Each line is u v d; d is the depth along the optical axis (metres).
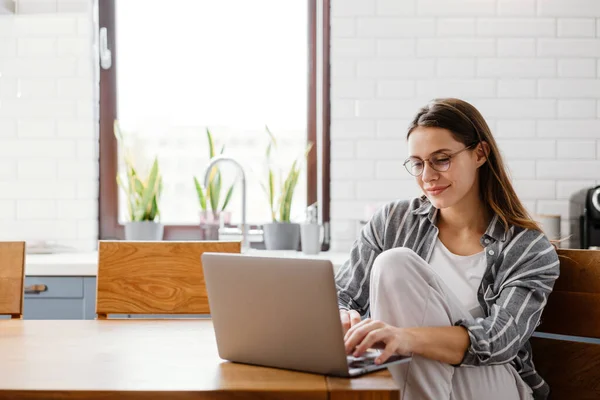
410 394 1.56
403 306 1.58
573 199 3.29
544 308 1.92
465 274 1.90
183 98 3.52
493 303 1.85
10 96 3.36
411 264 1.60
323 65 3.41
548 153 3.29
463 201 1.94
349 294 2.07
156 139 3.51
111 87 3.47
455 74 3.29
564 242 3.24
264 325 1.31
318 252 3.14
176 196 3.52
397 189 3.31
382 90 3.31
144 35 3.52
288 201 3.28
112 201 3.46
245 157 3.51
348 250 3.31
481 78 3.29
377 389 1.14
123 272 2.10
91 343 1.55
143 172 3.51
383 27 3.30
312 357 1.26
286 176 3.49
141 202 3.25
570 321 1.87
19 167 3.36
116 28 3.50
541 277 1.80
